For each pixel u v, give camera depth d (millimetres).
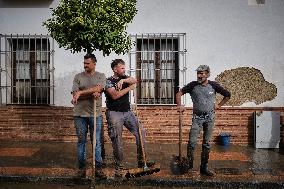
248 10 9094
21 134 9062
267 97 9109
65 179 5598
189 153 6078
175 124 8992
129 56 9156
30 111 9086
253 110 8969
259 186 5465
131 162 6762
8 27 9281
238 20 9117
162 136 9000
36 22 9250
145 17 9156
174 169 6219
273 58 9102
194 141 6020
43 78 9484
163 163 6699
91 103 5867
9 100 9375
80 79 5902
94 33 6027
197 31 9141
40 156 7246
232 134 8945
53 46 9219
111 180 5500
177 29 9148
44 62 9484
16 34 9273
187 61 9164
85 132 5949
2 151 7715
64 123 9047
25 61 9500
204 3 9102
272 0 9062
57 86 9234
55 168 6203
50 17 9219
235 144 8938
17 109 9109
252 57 9125
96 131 5895
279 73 9109
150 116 9008
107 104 5867
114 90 5641
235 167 6473
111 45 6262
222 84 9148
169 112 9016
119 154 5859
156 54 9383
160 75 9398
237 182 5480
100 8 5996
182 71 9164
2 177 5676
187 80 9172
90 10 5980
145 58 9398
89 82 5887
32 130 9070
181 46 9180
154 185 5508
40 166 6375
